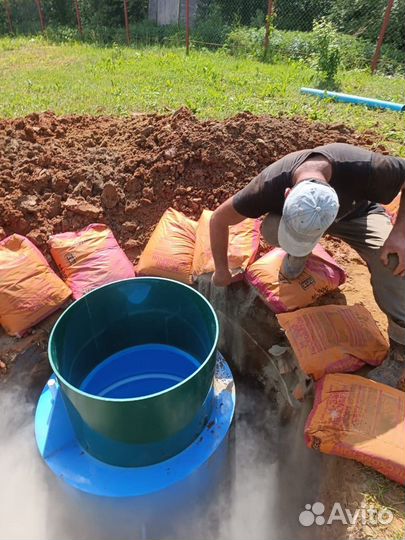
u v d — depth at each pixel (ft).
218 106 18.02
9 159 12.37
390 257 7.70
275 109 17.94
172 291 8.90
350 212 7.98
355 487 6.56
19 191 11.51
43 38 39.78
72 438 8.67
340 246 11.24
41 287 9.66
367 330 8.16
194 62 27.20
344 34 34.35
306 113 17.54
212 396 8.84
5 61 29.63
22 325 9.43
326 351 7.79
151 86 21.30
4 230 11.06
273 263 9.55
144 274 10.46
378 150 14.29
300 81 23.34
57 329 7.68
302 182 6.23
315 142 13.65
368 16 36.22
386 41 34.99
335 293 9.87
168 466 8.25
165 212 11.51
